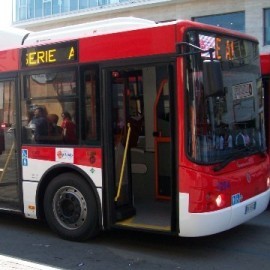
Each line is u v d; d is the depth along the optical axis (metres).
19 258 6.11
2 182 7.57
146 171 7.88
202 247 6.60
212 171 5.89
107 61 6.44
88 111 6.62
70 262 5.97
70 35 7.08
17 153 7.34
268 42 21.56
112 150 6.51
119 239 6.97
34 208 7.18
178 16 23.75
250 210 6.48
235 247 6.60
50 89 7.00
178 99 5.85
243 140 6.59
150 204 7.45
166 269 5.72
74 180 6.73
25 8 29.64
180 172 5.85
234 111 6.45
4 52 7.51
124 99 6.94
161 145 7.72
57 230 6.96
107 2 26.00
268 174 7.07
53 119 6.97
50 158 6.97
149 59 6.07
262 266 5.83
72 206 6.81
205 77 5.56
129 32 6.25
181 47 5.81
